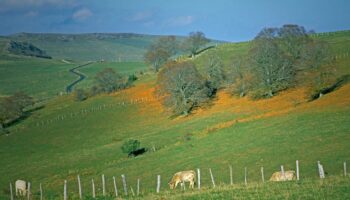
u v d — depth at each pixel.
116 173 87.75
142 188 72.31
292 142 81.75
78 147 127.94
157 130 130.88
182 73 143.75
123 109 167.75
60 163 107.06
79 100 198.12
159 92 160.12
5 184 93.81
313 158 69.75
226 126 111.75
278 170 68.25
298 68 139.75
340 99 107.12
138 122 147.50
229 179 68.81
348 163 64.12
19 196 66.75
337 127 84.00
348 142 74.06
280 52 142.75
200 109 145.25
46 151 128.50
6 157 126.62
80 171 94.62
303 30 167.88
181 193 47.91
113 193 57.19
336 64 140.00
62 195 64.94
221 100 150.38
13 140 149.38
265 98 137.38
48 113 185.88
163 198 45.53
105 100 187.75
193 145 98.25
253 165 74.00
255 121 107.75
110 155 107.81
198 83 146.25
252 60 141.25
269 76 138.50
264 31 171.62
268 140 86.94
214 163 80.38
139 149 104.44
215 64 166.50
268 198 41.19
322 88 119.06
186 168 80.69
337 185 44.06
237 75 152.00
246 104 136.75
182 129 123.75
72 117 170.38
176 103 143.75
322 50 121.25
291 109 112.00
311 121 92.81
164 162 88.94
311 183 46.59
